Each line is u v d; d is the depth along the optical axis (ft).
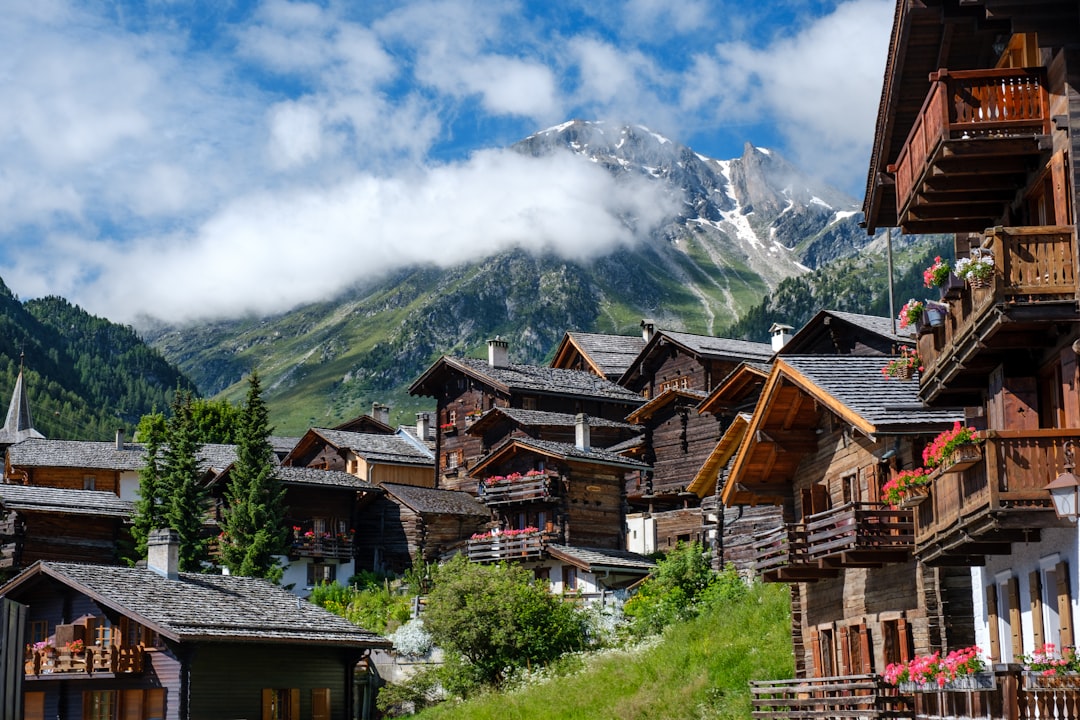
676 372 275.39
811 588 120.16
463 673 165.99
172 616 153.28
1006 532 75.66
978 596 89.25
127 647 154.71
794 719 103.04
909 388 102.32
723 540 190.29
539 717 138.82
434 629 168.25
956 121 74.02
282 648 163.12
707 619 150.10
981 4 73.00
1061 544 72.49
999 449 70.33
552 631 166.50
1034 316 69.62
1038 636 76.33
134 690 155.43
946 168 76.69
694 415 247.09
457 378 290.97
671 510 250.16
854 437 107.86
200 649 153.48
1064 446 69.72
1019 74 74.08
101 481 295.69
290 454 303.48
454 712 152.15
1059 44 70.13
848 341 213.87
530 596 168.96
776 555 113.60
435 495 261.03
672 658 138.62
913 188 81.00
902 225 85.92
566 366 329.93
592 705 136.36
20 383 417.69
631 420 256.32
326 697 167.32
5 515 237.66
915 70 86.38
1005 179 78.79
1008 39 81.25
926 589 97.14
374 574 249.34
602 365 307.78
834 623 113.50
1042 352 76.18
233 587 174.09
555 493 223.71
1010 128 73.82
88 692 158.61
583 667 152.87
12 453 293.23
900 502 86.48
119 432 307.17
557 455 222.07
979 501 72.33
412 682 169.89
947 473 76.43
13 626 68.90
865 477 105.70
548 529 223.51
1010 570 81.20
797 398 112.88
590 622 173.99
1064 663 65.67
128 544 245.04
